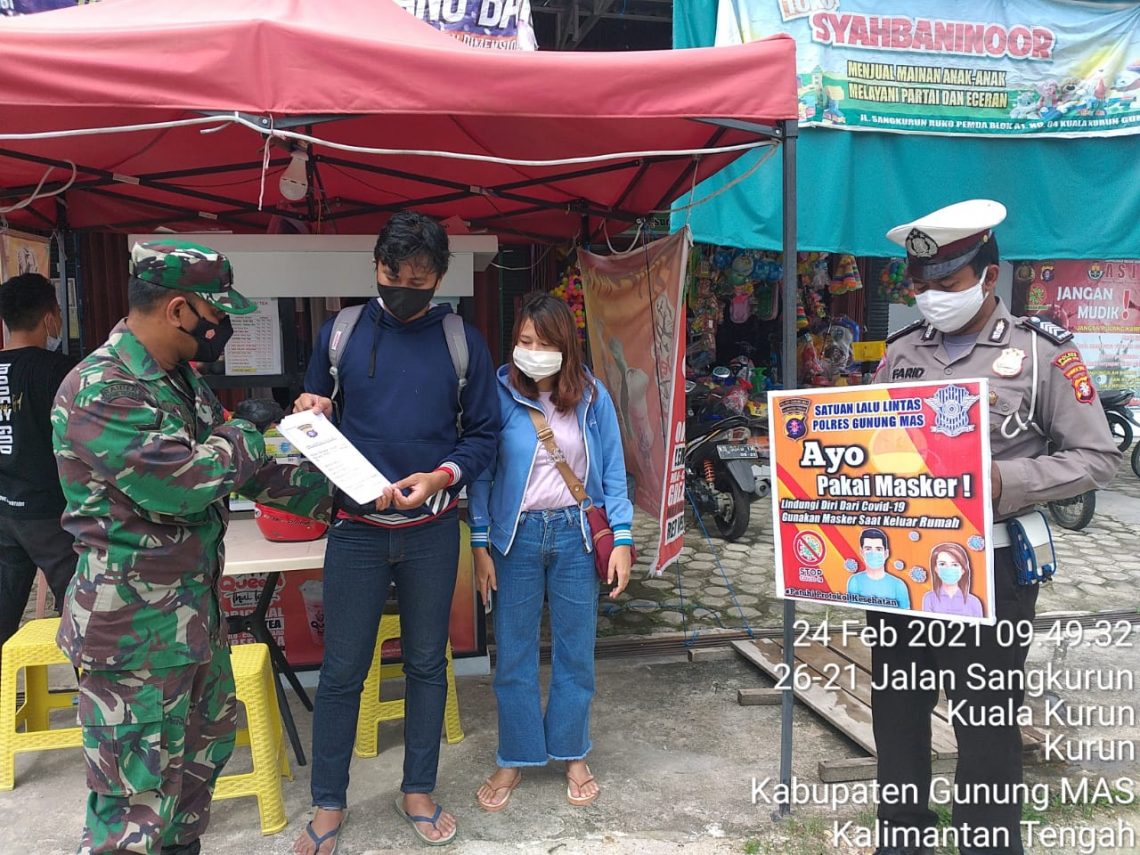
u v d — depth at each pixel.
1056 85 5.54
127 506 1.74
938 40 5.34
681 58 2.29
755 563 5.29
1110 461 1.86
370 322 2.26
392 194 4.43
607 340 4.00
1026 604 1.99
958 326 2.00
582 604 2.55
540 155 3.41
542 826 2.48
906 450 1.99
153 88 2.04
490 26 4.88
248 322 3.36
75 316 4.58
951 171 5.50
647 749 2.94
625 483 2.65
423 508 2.26
